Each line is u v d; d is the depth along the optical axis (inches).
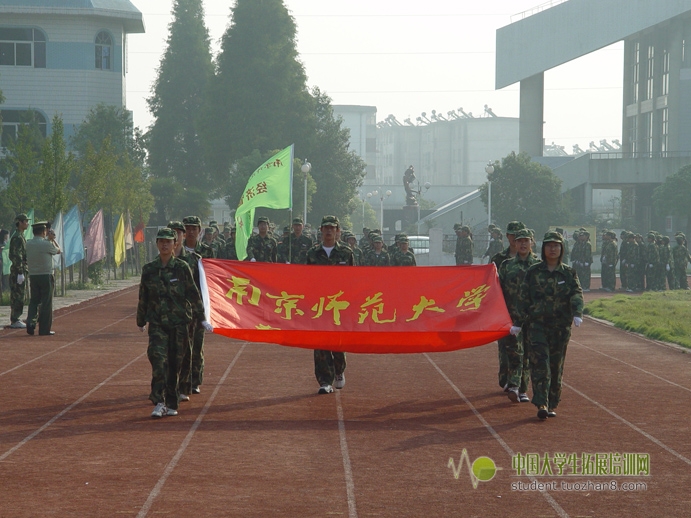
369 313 433.4
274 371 531.8
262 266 435.2
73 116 2314.2
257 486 287.0
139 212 1695.4
